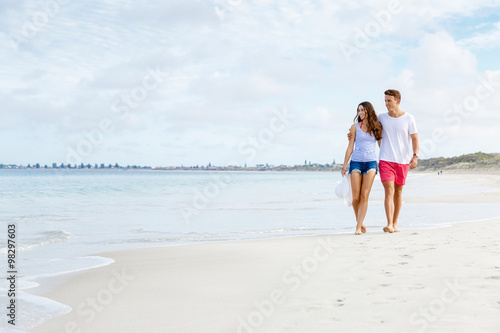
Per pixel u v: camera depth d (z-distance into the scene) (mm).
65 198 19641
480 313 2535
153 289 3555
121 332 2561
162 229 8719
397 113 6629
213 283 3686
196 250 5672
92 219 10844
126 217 11289
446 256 4297
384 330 2336
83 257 5457
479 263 3908
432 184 34281
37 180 45719
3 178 52469
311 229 8164
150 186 32438
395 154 6621
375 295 3020
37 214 12289
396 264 4031
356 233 6578
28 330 2646
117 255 5512
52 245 6816
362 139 6656
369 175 6551
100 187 29719
